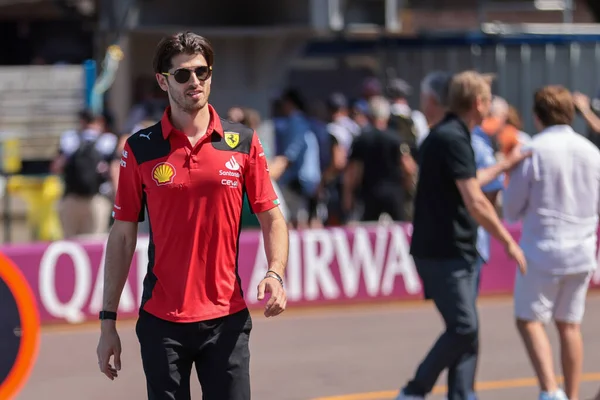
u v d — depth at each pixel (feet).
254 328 44.80
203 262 19.97
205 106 20.16
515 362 38.40
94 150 54.19
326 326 45.11
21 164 73.92
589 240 29.37
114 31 70.08
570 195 29.09
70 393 34.45
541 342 29.19
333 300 48.80
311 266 48.52
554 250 29.01
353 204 61.87
